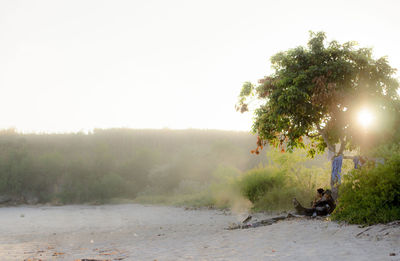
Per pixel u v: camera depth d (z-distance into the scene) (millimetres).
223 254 6219
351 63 10789
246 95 12016
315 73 10719
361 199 8391
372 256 5164
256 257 5742
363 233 6805
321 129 11875
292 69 11266
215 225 12008
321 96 10234
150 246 7875
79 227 13148
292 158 17000
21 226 13656
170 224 13188
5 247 8469
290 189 15062
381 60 10781
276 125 11336
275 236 7797
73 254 7105
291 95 10367
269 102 11289
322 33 11109
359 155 10578
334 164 11125
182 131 45469
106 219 15727
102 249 7777
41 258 6648
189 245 7617
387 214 7477
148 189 28484
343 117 10852
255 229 9242
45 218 16500
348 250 5699
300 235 7578
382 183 8117
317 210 10219
